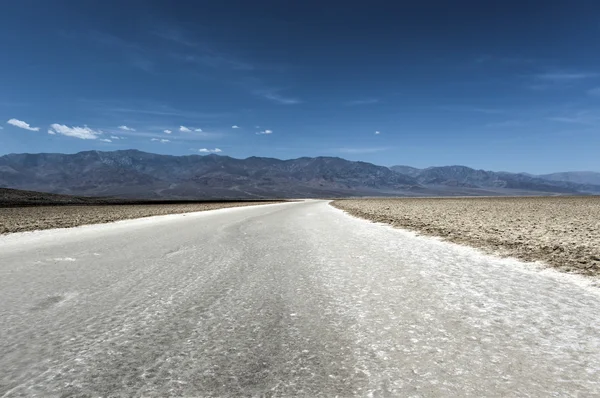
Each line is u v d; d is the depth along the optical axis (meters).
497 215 26.28
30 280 7.18
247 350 3.86
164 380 3.20
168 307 5.40
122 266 8.64
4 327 4.54
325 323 4.71
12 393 2.98
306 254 10.38
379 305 5.49
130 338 4.18
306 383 3.16
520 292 6.22
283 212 37.00
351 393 2.99
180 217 29.83
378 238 14.00
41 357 3.67
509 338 4.18
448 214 28.12
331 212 35.97
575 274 7.59
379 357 3.69
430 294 6.11
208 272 7.96
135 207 60.66
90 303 5.60
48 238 14.88
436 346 3.96
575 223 18.73
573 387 3.09
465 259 9.39
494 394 2.97
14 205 69.25
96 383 3.14
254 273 7.84
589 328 4.50
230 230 17.56
